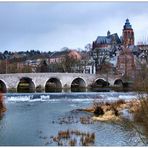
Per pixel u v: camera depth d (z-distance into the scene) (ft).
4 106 239.50
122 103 238.89
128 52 647.97
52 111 222.69
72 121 180.14
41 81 467.93
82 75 504.43
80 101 293.43
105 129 155.63
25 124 170.81
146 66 221.46
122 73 588.91
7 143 128.77
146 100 128.77
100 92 395.14
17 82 445.78
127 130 151.84
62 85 488.02
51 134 145.38
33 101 294.46
